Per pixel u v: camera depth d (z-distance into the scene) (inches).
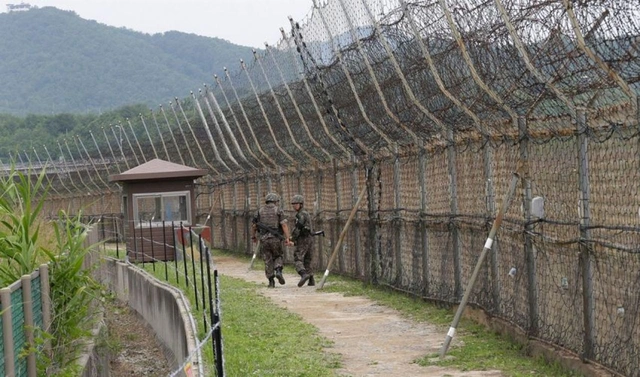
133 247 1376.7
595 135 539.8
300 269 1127.0
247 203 1673.2
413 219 935.7
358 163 1120.2
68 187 2711.6
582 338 567.8
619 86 510.0
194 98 1964.8
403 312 867.4
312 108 1198.9
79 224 719.1
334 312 901.2
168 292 900.6
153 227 1384.1
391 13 818.8
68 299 641.6
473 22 658.2
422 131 872.3
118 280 1301.7
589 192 555.2
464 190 803.4
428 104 811.4
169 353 878.4
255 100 1498.5
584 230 557.3
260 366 620.4
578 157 561.0
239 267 1496.1
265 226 1151.0
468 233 792.9
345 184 1181.7
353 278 1146.0
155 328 997.8
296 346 706.2
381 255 1043.9
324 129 1162.6
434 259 882.1
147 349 949.2
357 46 930.7
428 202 894.4
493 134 716.7
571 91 564.4
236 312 892.6
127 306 1230.9
